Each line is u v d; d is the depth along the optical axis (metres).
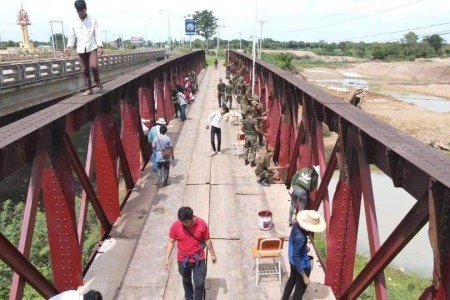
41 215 12.34
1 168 3.60
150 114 12.27
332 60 113.56
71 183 5.10
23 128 4.18
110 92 7.32
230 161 11.22
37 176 4.27
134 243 6.88
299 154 7.93
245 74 25.19
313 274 5.96
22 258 3.90
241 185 9.41
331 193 16.25
